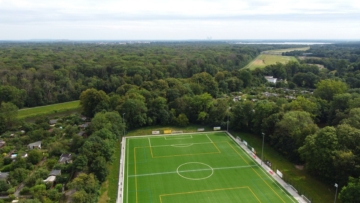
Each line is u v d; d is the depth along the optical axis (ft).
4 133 370.12
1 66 626.64
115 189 243.40
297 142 289.33
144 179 261.24
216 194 235.40
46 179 252.01
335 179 232.94
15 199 222.48
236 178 262.47
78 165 242.17
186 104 437.17
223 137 375.66
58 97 573.33
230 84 616.39
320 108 396.16
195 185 249.96
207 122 422.82
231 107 443.73
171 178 263.08
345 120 299.17
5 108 391.86
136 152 325.21
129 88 522.06
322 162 240.94
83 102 447.01
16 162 274.57
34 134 351.46
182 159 305.53
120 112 402.52
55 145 312.91
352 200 188.75
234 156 312.91
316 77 629.10
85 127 390.83
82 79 640.99
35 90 543.80
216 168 283.38
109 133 304.30
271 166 287.07
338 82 468.75
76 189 211.20
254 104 400.47
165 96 463.01
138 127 413.18
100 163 243.60
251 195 233.35
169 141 361.30
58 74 606.55
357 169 217.15
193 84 532.32
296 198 228.02
